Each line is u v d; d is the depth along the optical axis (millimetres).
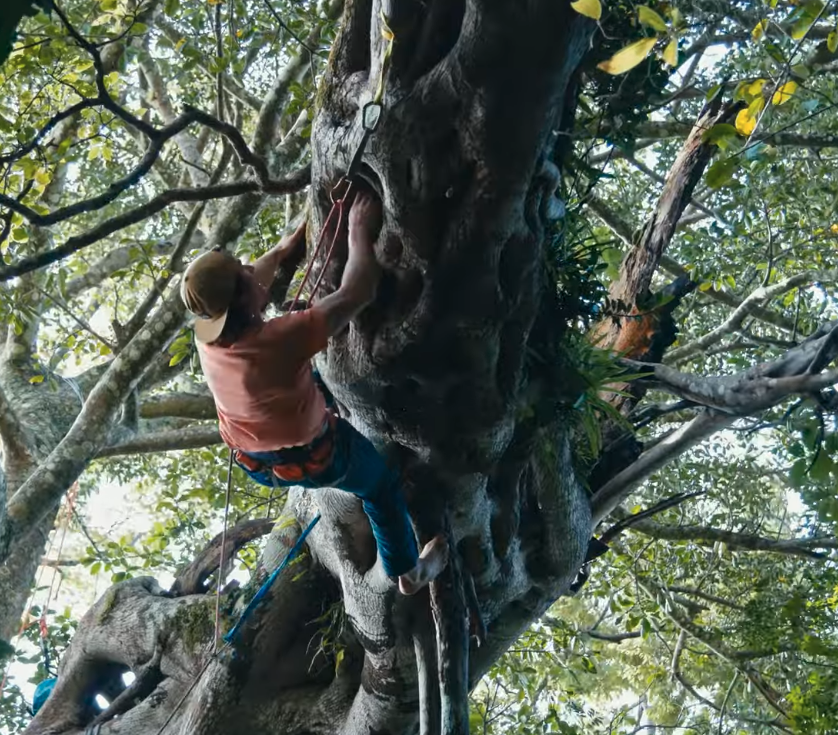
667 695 12203
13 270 4391
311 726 5855
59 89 8109
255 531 7621
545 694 10453
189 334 7504
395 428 4051
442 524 4285
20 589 8656
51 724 7355
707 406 5008
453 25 3232
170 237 11219
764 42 5324
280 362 3250
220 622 6246
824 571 9781
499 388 3934
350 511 4816
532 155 3227
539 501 4961
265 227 9398
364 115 3197
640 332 5621
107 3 6098
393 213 3430
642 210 10359
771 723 9273
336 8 7555
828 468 4785
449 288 3543
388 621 4949
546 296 4094
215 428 9672
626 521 5918
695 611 9961
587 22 3041
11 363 9375
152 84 10945
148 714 6637
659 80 4297
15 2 1570
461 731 4125
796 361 4816
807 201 9102
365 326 3736
